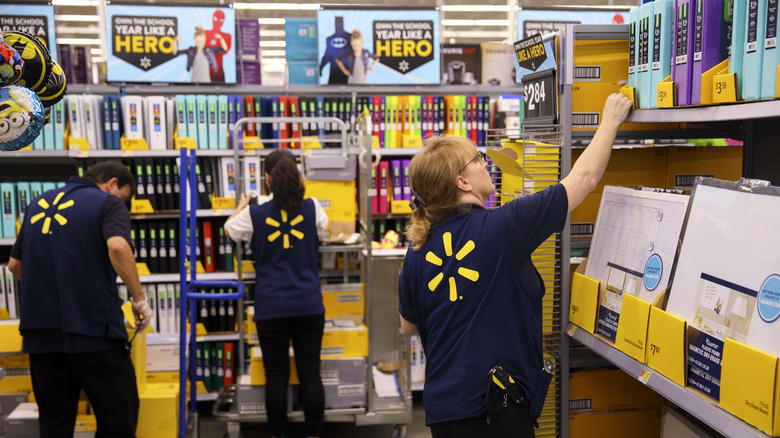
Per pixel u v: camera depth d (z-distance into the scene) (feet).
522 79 7.65
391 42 15.29
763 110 4.43
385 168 14.74
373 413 12.12
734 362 4.15
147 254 14.11
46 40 14.43
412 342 14.53
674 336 4.85
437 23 15.42
